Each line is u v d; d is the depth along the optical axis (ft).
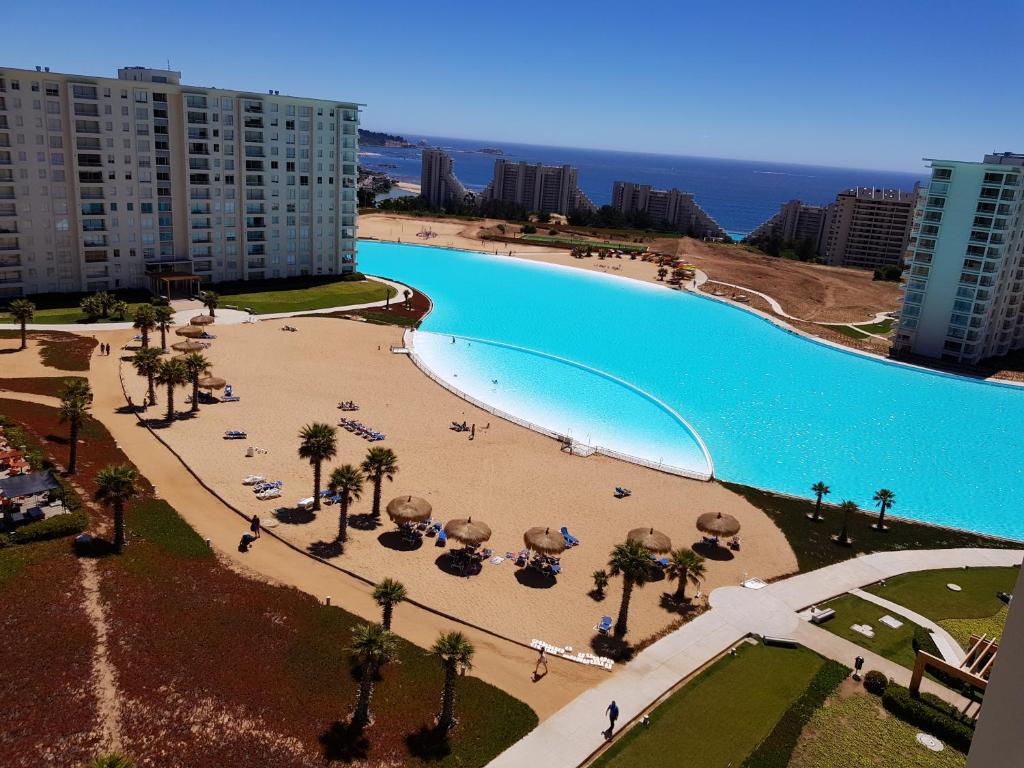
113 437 227.20
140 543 164.35
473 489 215.51
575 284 563.07
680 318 472.44
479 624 152.35
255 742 110.32
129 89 382.22
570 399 311.88
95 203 385.50
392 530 187.21
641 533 178.81
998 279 385.09
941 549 202.39
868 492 246.68
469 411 280.51
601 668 141.59
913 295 404.77
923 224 394.11
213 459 218.18
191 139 409.69
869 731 127.03
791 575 182.09
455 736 119.14
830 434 293.02
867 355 399.85
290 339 353.92
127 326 347.77
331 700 122.72
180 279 403.54
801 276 628.28
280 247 463.42
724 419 302.66
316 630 141.08
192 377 250.98
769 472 256.52
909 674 144.36
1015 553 202.69
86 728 108.27
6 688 113.70
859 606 169.58
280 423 250.98
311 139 456.04
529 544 170.09
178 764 104.17
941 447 285.64
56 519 161.17
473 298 491.72
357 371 315.37
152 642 129.29
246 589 151.64
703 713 130.21
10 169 357.20
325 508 195.00
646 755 119.34
